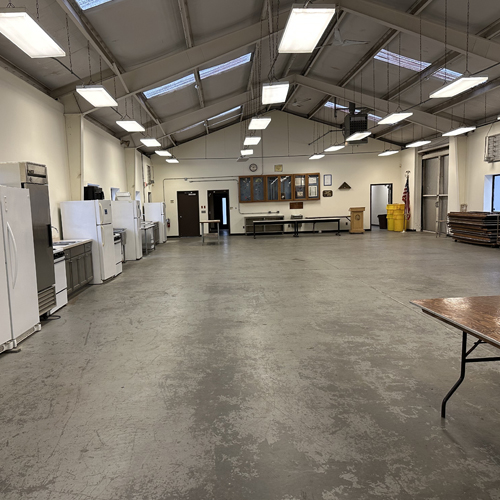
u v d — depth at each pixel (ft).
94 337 12.87
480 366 9.89
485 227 32.71
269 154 52.26
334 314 14.71
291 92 42.60
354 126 36.81
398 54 26.84
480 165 36.50
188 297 18.16
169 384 9.30
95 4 15.69
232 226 52.95
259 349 11.41
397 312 14.78
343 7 21.79
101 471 6.21
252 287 19.85
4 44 16.47
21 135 18.88
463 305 7.79
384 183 53.06
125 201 31.37
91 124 29.04
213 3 18.81
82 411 8.14
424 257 28.09
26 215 13.07
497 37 21.54
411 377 9.35
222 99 36.27
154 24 18.75
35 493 5.74
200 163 52.11
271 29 22.88
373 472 6.03
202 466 6.28
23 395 8.93
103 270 22.04
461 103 32.96
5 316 11.66
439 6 20.34
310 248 35.70
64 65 19.88
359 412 7.82
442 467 6.10
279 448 6.70
